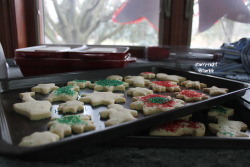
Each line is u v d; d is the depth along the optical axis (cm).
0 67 70
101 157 37
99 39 115
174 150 39
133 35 114
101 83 65
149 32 113
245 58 85
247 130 48
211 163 36
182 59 100
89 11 111
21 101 54
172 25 107
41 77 64
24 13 107
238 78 79
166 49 104
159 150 39
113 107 51
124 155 37
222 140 39
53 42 115
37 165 30
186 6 104
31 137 37
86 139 34
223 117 52
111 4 109
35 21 109
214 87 65
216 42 110
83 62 73
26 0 107
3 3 98
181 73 77
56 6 111
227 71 86
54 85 63
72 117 45
